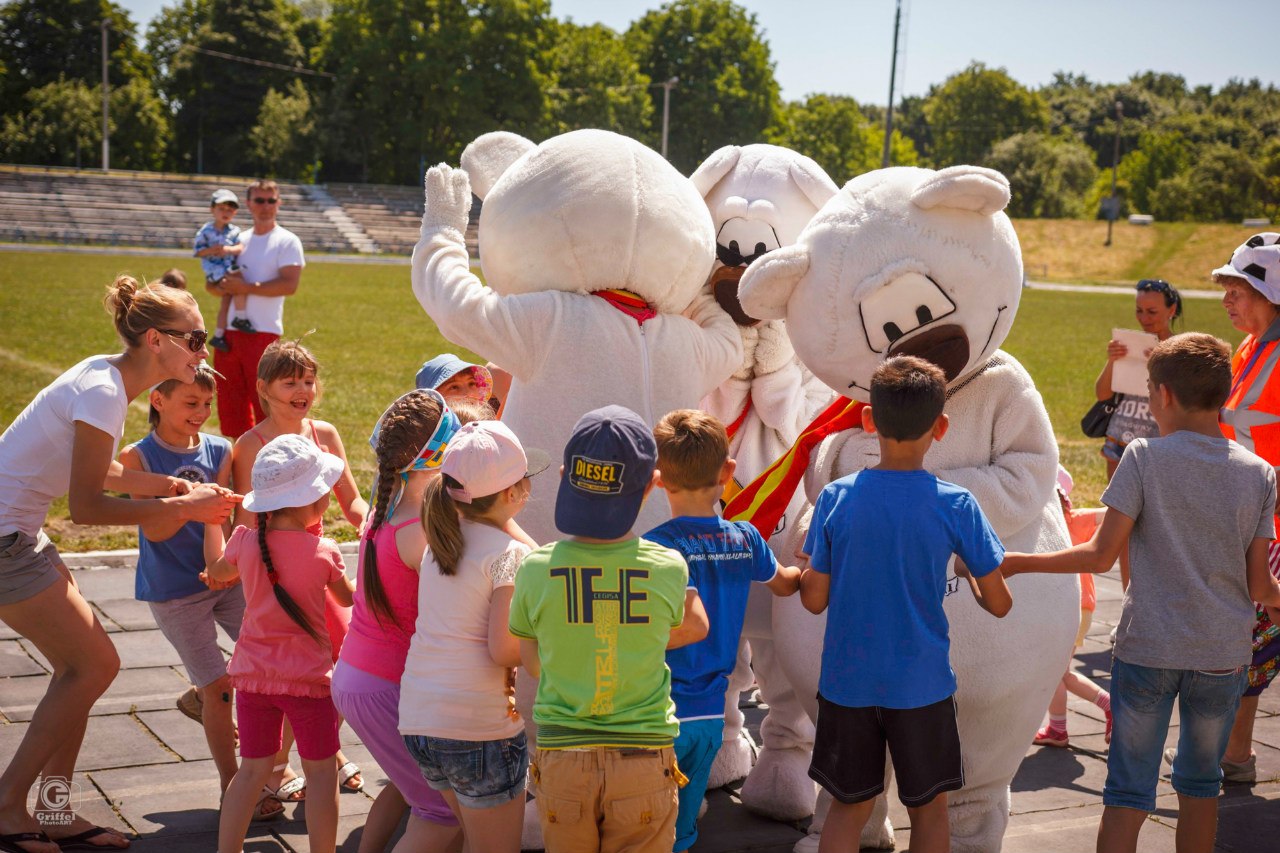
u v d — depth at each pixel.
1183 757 3.91
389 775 3.70
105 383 4.00
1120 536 3.71
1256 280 5.08
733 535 3.49
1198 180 96.81
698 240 4.29
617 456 3.14
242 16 88.75
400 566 3.63
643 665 3.13
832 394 5.01
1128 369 7.22
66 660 4.11
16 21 90.25
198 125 89.19
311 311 28.78
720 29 87.94
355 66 81.00
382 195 77.12
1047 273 70.56
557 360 4.08
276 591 3.80
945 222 3.85
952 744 3.47
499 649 3.32
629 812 3.12
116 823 4.37
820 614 3.93
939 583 3.44
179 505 4.03
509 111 78.94
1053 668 4.01
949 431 4.00
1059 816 4.71
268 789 4.57
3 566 3.94
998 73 117.00
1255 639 4.88
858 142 103.25
